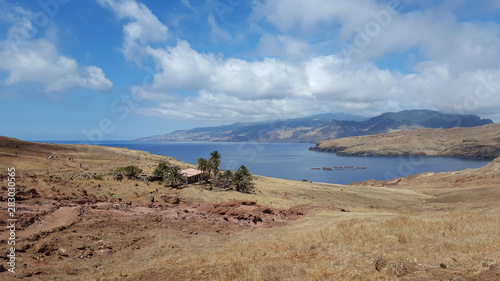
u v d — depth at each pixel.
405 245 13.48
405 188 107.00
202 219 34.09
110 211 32.75
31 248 17.55
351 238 16.80
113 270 14.91
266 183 88.94
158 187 62.38
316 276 9.65
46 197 35.72
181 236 24.88
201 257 16.64
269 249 17.20
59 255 17.28
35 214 25.31
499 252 9.28
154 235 24.36
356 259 11.07
